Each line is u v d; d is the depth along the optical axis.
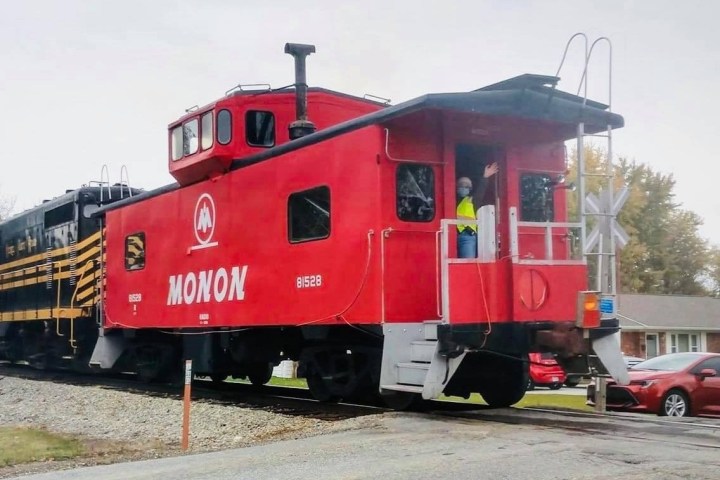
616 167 63.81
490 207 9.09
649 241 62.22
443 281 8.82
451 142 9.94
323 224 10.40
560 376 24.28
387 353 9.27
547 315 9.20
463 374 10.54
